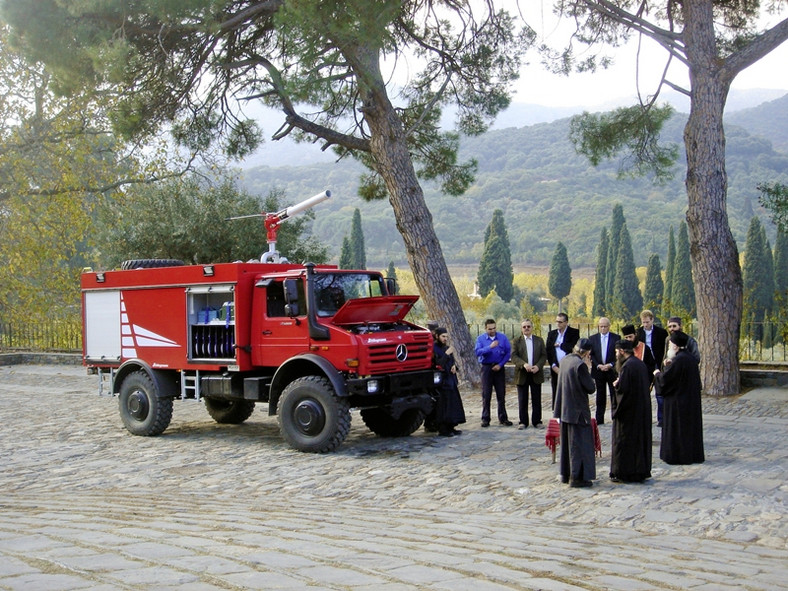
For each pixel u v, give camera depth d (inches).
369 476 394.9
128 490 375.9
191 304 520.4
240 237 1051.3
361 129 831.1
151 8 597.3
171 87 720.3
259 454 464.4
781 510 305.1
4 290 1114.7
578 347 369.7
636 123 776.9
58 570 164.4
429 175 888.9
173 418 626.5
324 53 639.8
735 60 641.0
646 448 360.8
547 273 6284.5
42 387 840.9
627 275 3085.6
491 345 533.0
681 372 393.4
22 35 648.4
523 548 227.1
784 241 2566.4
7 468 435.8
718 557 232.4
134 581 154.0
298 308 470.9
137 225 1061.1
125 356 556.1
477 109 861.8
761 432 470.9
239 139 818.8
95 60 595.5
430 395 500.7
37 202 1053.8
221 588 151.7
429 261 727.1
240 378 506.6
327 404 454.0
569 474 361.7
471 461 421.1
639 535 275.7
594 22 776.3
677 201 7421.3
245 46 746.2
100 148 1067.3
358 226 3137.3
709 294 634.8
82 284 582.2
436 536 247.0
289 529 247.1
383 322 494.0
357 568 179.5
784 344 724.0
